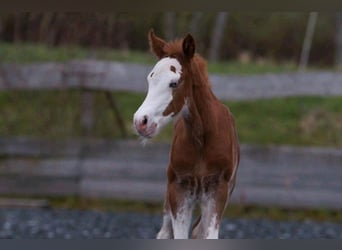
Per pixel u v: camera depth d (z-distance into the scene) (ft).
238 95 50.72
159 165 48.06
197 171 24.41
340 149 47.16
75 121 52.54
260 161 47.21
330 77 50.34
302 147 47.60
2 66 51.88
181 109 22.95
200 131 24.03
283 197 47.11
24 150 49.24
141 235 37.47
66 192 48.57
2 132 52.80
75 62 50.93
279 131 53.36
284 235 38.68
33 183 48.75
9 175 48.70
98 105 51.75
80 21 60.23
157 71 22.62
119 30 61.21
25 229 38.58
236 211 46.75
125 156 48.37
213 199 24.63
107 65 50.65
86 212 45.62
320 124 53.93
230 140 25.00
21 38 61.57
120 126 51.37
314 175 47.11
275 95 50.62
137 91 50.72
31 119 53.42
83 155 48.65
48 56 58.80
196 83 23.77
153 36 23.53
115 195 48.32
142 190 48.06
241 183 47.14
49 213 44.93
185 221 24.76
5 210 45.62
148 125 21.90
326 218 46.32
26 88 51.67
